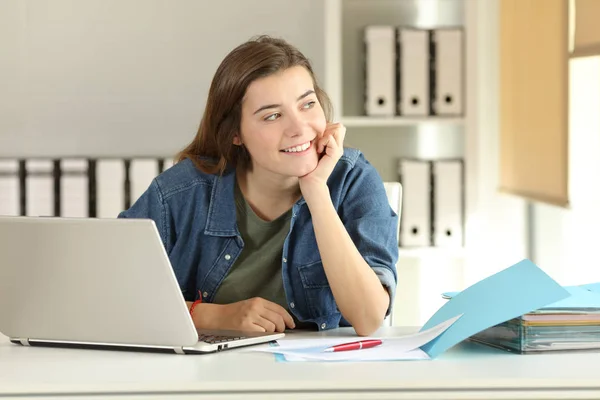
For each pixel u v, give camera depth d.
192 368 1.66
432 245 4.22
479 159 4.16
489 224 4.50
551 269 4.32
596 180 3.98
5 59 4.51
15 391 1.53
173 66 4.56
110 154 4.56
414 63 4.18
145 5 4.55
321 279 2.28
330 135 2.16
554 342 1.82
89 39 4.54
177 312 1.79
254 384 1.53
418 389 1.54
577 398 1.54
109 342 1.88
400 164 4.24
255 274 2.30
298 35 4.56
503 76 4.38
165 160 4.23
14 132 4.52
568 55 3.61
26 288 1.90
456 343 1.80
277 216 2.29
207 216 2.30
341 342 1.91
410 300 4.35
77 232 1.80
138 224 1.75
